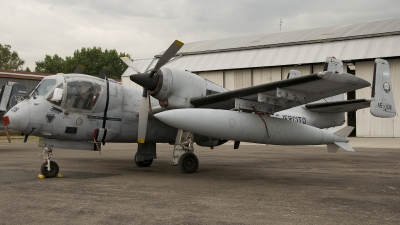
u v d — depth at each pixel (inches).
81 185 309.0
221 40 1626.5
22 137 1178.0
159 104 426.3
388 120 1072.8
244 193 278.7
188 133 389.7
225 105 402.6
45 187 297.9
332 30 1317.7
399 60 1059.9
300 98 353.1
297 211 222.8
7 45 2893.7
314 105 482.3
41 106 352.5
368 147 758.5
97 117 381.1
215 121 343.0
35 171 394.0
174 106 384.8
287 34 1435.8
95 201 246.8
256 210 225.0
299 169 426.3
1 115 821.9
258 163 490.9
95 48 2878.9
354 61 1122.7
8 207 228.8
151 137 423.5
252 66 1256.2
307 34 1339.8
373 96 372.8
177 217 207.6
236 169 426.0
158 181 333.7
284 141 382.3
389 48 1067.9
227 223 196.7
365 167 442.3
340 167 443.8
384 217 209.6
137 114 406.6
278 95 335.0
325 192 283.9
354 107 464.4
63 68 3014.3
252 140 364.8
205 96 380.2
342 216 211.5
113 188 295.9
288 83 323.3
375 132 1091.9
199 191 285.7
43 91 365.4
